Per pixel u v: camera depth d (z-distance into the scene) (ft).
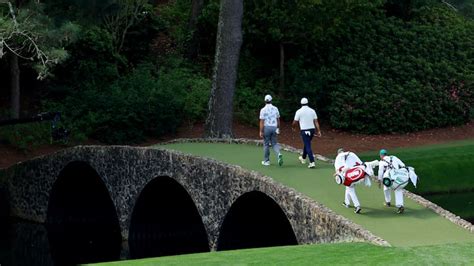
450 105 327.67
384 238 128.77
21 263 198.59
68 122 287.48
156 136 298.56
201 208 180.45
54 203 239.30
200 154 200.64
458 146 297.94
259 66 336.90
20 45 256.52
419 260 114.42
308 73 324.60
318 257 119.96
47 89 306.14
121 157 209.26
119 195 211.00
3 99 307.99
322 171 176.14
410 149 293.84
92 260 200.03
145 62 326.03
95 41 307.99
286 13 309.22
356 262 114.93
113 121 290.76
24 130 282.97
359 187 164.25
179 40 343.05
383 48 342.03
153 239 209.77
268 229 177.58
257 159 192.03
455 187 259.80
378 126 316.19
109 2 237.45
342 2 307.99
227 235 175.11
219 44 257.14
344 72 327.67
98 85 309.01
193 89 314.76
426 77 331.77
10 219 252.83
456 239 127.44
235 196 168.04
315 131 182.80
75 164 227.20
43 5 219.61
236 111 312.09
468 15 398.42
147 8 330.34
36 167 242.37
